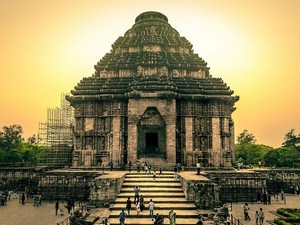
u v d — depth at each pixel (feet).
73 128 164.76
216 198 82.84
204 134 135.95
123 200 83.66
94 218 69.36
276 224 73.56
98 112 139.13
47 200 105.70
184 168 126.93
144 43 167.32
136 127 131.95
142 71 150.10
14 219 78.69
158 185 93.97
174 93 132.26
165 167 126.82
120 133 135.64
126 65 153.79
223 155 134.41
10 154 215.92
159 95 132.16
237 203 102.94
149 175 105.70
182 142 134.62
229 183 105.70
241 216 82.53
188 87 141.08
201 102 139.23
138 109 133.18
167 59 158.10
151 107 133.80
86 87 143.33
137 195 77.82
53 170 124.57
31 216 82.33
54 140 173.58
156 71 151.64
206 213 74.64
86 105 139.54
